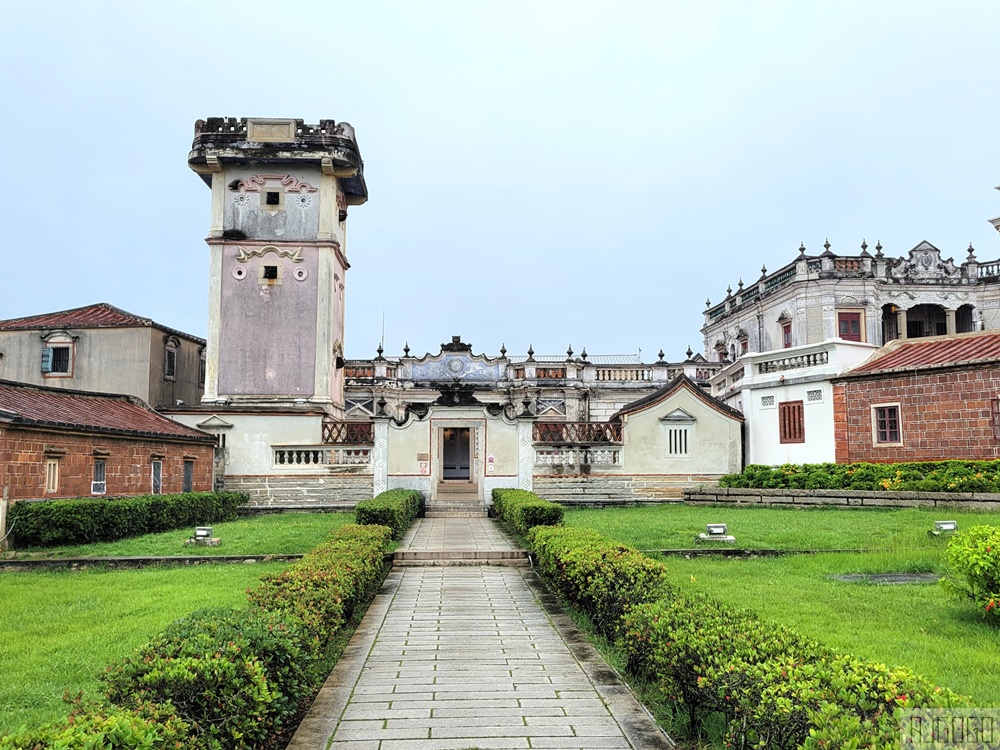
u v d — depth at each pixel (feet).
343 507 81.35
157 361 92.73
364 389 121.90
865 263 115.96
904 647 24.72
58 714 19.13
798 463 83.76
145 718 13.73
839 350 80.53
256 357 88.38
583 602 32.32
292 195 90.43
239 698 16.07
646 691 22.09
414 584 40.78
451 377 125.18
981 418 69.05
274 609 22.53
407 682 23.71
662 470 85.20
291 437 83.46
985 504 59.67
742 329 138.72
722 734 17.71
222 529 61.67
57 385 89.61
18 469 50.85
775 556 45.73
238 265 89.25
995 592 27.73
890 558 40.96
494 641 28.81
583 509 77.92
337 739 18.95
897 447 74.95
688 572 39.63
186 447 75.20
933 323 123.85
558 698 22.08
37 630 28.86
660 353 127.34
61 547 50.39
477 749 18.26
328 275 89.71
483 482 78.23
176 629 18.35
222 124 89.10
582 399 124.88
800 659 16.20
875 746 11.51
